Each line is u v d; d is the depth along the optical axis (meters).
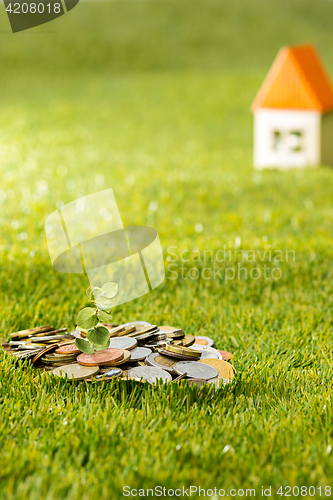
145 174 1.72
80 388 0.65
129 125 3.03
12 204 1.33
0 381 0.66
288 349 0.72
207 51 6.34
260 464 0.59
